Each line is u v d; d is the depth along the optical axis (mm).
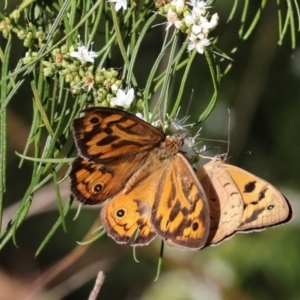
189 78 809
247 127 841
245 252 818
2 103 602
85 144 602
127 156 614
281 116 857
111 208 614
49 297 811
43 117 600
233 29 794
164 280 819
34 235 968
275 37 815
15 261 952
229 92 833
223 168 633
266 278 817
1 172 601
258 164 852
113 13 602
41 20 616
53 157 605
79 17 621
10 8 790
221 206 632
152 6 616
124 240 614
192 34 601
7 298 877
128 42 618
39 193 790
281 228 826
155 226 618
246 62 831
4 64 603
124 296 910
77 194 607
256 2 796
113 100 604
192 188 619
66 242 946
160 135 614
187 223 621
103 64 613
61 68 605
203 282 814
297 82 850
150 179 617
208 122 827
